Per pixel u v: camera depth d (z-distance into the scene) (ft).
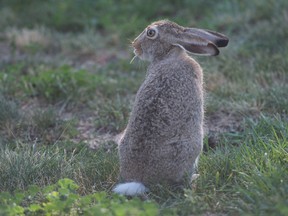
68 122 69.62
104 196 48.96
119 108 72.08
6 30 103.09
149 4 108.17
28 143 65.62
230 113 70.08
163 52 55.42
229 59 82.64
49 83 78.23
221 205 48.96
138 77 83.51
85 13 108.27
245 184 51.06
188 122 51.03
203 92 56.44
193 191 50.37
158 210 47.73
